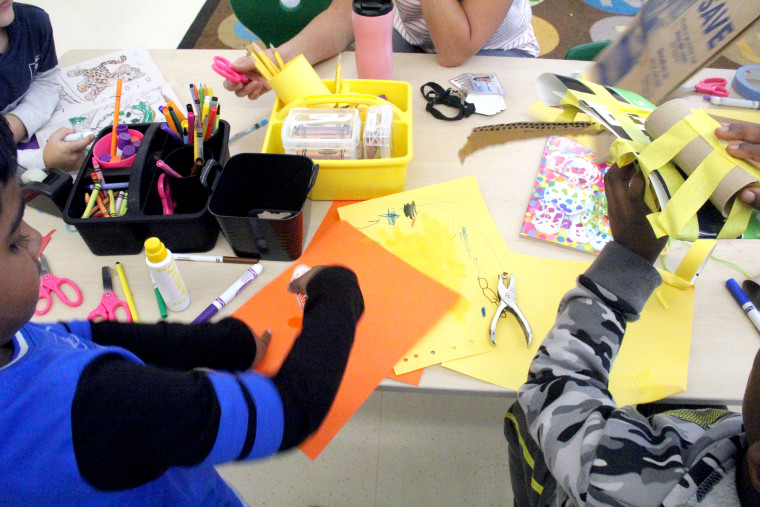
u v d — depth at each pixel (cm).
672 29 68
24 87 94
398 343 62
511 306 63
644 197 51
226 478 113
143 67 101
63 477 32
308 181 71
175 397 34
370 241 72
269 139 79
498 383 59
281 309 65
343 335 48
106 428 32
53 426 32
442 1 93
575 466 48
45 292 66
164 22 237
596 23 231
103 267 69
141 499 44
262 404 39
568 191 78
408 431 120
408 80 98
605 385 55
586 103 59
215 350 56
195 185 70
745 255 70
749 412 41
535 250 71
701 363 60
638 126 56
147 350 54
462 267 69
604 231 73
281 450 42
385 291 66
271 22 127
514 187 79
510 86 96
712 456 44
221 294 67
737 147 47
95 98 95
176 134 76
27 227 37
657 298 65
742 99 90
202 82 99
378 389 61
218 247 73
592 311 56
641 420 49
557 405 52
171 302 64
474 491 111
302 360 45
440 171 82
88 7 246
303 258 71
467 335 62
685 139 49
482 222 74
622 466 45
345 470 114
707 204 49
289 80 82
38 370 34
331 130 74
